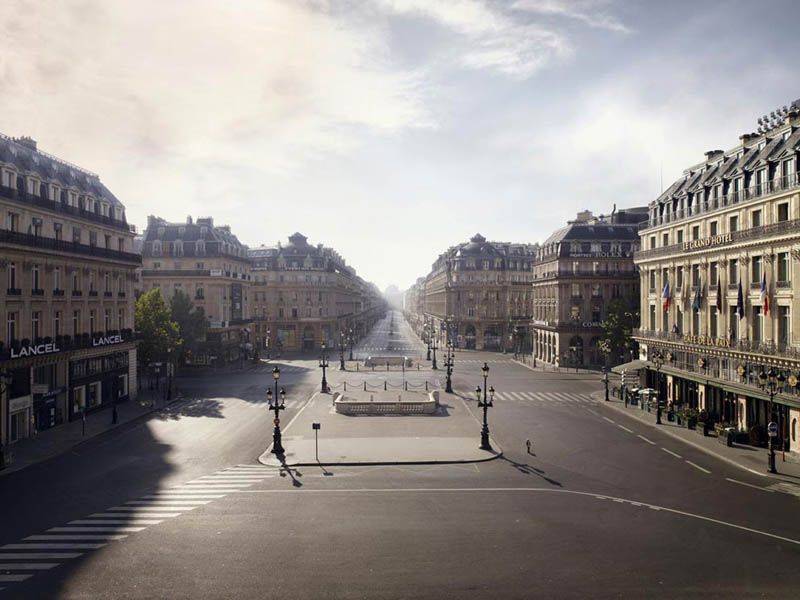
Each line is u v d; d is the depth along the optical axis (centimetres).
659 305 5972
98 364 5509
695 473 3425
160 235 10081
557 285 9369
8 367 4153
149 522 2605
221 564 2177
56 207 4928
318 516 2686
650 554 2267
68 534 2464
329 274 13225
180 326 8244
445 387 7006
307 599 1916
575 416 5266
